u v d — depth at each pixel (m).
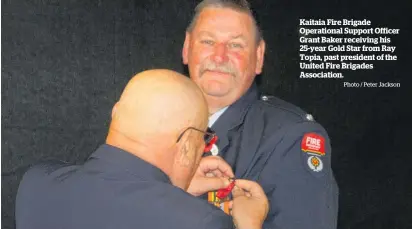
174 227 1.07
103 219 1.11
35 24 2.83
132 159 1.15
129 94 1.17
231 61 1.55
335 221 1.51
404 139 3.25
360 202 3.23
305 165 1.46
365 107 3.21
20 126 2.83
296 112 1.58
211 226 1.07
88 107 2.91
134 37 2.95
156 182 1.13
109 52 2.92
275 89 3.11
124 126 1.17
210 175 1.42
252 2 3.07
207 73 1.55
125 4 2.94
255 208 1.36
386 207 3.24
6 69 2.80
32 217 1.20
